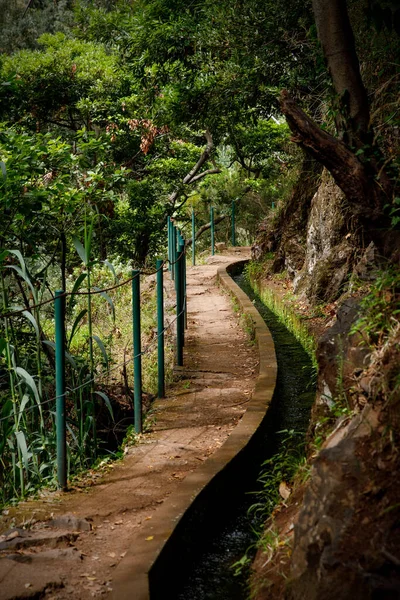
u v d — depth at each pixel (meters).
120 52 14.77
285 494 4.63
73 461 5.76
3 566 3.67
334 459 3.05
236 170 25.47
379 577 2.68
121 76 17.53
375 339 4.00
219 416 6.54
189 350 9.24
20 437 5.14
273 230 15.51
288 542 3.61
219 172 23.19
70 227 7.73
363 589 2.69
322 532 2.91
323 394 4.52
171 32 11.65
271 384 7.11
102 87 17.75
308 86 11.39
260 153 22.61
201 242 23.38
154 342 9.52
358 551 2.77
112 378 8.23
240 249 20.89
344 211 10.77
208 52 11.62
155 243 19.16
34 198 6.83
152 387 7.81
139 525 4.27
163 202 19.09
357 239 10.60
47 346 7.06
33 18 33.19
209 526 4.59
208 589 3.90
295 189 14.80
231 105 12.39
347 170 4.84
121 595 3.32
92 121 18.03
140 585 3.38
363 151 4.92
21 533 4.12
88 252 6.54
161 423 6.41
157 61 12.41
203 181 23.98
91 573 3.64
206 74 12.12
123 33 14.88
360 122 5.19
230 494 5.04
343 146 4.84
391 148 5.87
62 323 4.95
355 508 2.89
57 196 7.46
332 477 3.01
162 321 7.29
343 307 4.61
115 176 8.95
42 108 18.39
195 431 6.13
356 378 3.91
